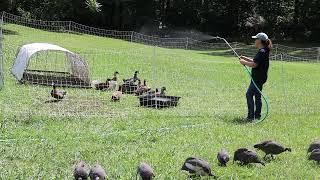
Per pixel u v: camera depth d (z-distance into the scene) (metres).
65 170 8.25
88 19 56.19
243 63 13.65
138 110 14.58
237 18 60.62
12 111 12.98
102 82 18.50
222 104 16.70
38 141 10.04
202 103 16.70
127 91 17.83
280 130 12.40
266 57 13.61
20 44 29.08
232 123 13.05
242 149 8.87
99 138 10.55
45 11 50.31
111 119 12.78
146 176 7.44
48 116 12.57
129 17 58.59
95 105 15.09
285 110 16.02
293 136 11.73
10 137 10.27
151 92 16.75
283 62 35.88
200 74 25.02
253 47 48.91
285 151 9.77
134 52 32.09
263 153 9.76
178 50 41.97
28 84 17.92
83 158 8.98
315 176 8.47
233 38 59.53
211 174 7.93
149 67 25.44
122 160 8.96
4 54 23.70
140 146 10.10
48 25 48.06
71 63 19.62
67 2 50.81
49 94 16.30
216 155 9.48
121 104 15.54
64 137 10.51
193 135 11.30
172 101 15.62
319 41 57.81
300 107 17.00
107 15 57.69
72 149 9.58
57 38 39.00
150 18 59.81
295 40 58.53
